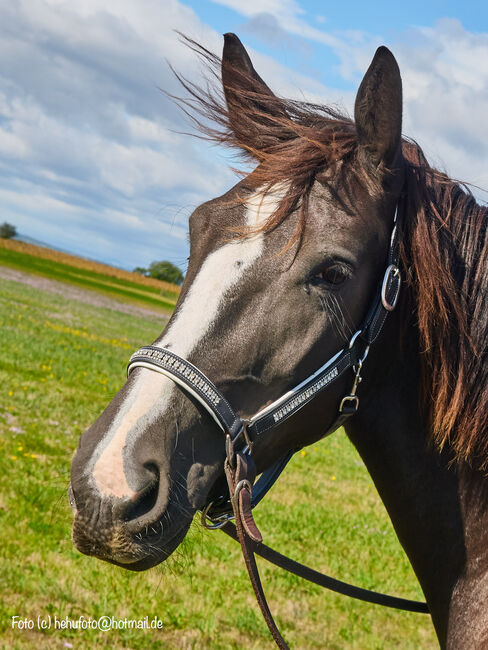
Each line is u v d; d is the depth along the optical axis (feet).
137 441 5.67
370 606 18.65
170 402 5.80
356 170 6.38
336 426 6.61
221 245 6.21
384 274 6.34
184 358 5.88
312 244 6.03
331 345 6.15
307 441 6.59
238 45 7.48
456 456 6.56
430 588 6.99
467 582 6.70
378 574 21.11
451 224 6.63
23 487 20.34
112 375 47.16
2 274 120.98
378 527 26.32
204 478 5.90
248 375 5.96
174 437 5.77
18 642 12.75
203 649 14.24
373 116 6.26
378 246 6.28
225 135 7.22
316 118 7.10
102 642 13.58
